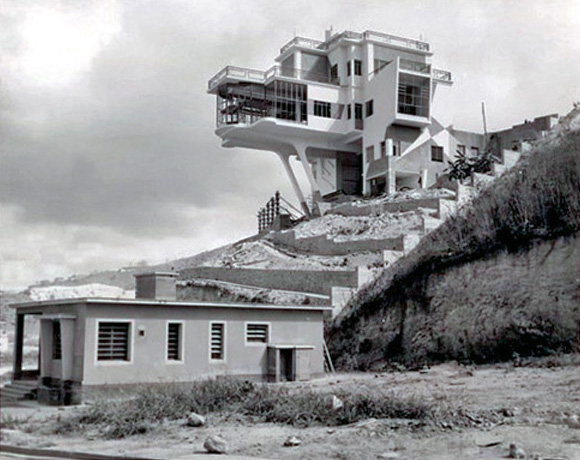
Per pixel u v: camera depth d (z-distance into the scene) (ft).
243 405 54.19
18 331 66.64
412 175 178.70
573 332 74.02
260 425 47.88
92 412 50.08
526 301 80.07
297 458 37.11
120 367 64.03
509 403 51.72
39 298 81.20
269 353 76.79
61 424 47.26
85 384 61.16
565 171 91.04
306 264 129.70
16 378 65.51
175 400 54.44
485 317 82.89
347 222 150.51
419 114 175.73
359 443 40.93
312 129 180.04
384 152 176.14
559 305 76.59
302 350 77.97
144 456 37.73
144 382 64.75
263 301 115.24
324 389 65.00
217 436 39.99
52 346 63.72
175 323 69.51
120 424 46.26
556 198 88.07
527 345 77.30
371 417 48.78
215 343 73.67
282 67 194.80
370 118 181.78
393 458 36.88
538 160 101.14
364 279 108.06
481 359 80.89
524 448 38.58
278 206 181.88
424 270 96.22
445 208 134.51
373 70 185.16
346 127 184.65
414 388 63.10
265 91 178.19
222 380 63.31
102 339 63.93
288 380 76.89
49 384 62.23
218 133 178.29
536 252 83.41
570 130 115.34
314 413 50.06
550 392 55.42
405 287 96.84
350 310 103.04
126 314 65.41
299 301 110.22
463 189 140.67
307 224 160.56
